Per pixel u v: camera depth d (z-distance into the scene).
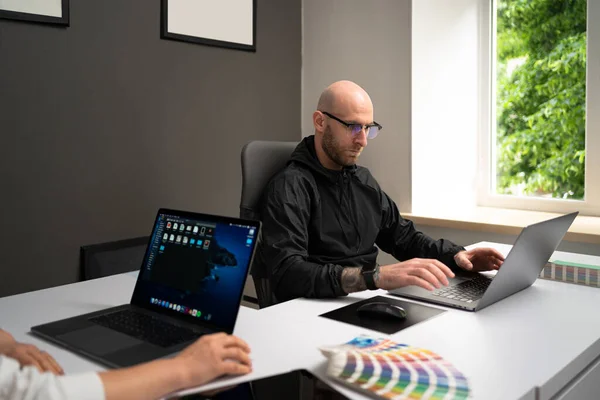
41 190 2.20
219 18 2.74
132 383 0.87
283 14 3.07
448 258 1.86
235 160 2.89
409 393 0.91
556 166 2.83
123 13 2.40
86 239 2.35
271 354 1.12
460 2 2.96
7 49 2.08
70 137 2.27
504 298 1.52
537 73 2.86
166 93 2.57
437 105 2.88
